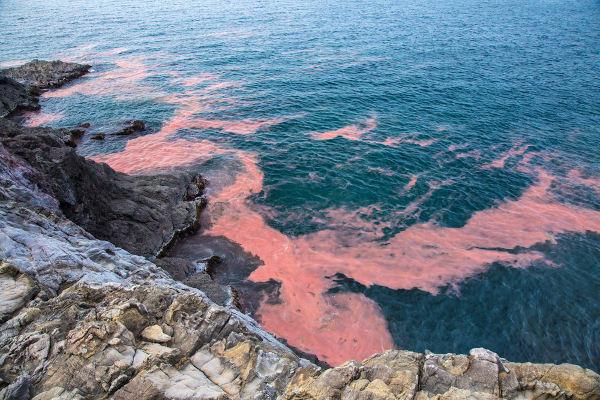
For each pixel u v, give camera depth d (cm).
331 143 4016
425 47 7231
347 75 5872
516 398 903
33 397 963
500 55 6731
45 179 2167
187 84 5769
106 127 4466
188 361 1115
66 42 8044
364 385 954
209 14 10650
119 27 9256
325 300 2325
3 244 1445
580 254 2602
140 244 2494
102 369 1025
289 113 4731
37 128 2683
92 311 1230
